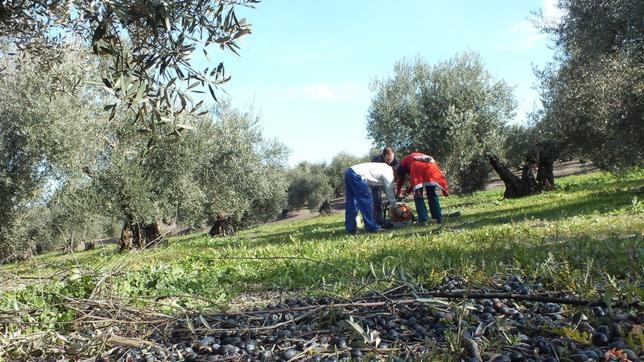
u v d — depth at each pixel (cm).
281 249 866
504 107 2039
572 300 296
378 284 395
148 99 292
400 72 2048
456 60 2045
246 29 303
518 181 2177
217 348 281
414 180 1120
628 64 1191
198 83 306
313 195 3969
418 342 268
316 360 255
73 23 370
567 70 1503
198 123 1694
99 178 1531
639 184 1711
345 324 264
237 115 2248
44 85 1339
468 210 1541
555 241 586
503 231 740
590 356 227
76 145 1405
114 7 265
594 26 1159
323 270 551
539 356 236
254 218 2669
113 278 455
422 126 1989
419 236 784
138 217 1577
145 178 1586
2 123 1389
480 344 240
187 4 290
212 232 2403
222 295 488
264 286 541
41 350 307
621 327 252
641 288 299
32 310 353
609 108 1259
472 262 447
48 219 1537
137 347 298
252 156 2222
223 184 2150
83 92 1430
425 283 388
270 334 302
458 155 1984
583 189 1883
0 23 365
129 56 299
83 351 297
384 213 1172
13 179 1383
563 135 1609
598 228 707
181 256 961
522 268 431
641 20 1055
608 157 1504
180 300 445
